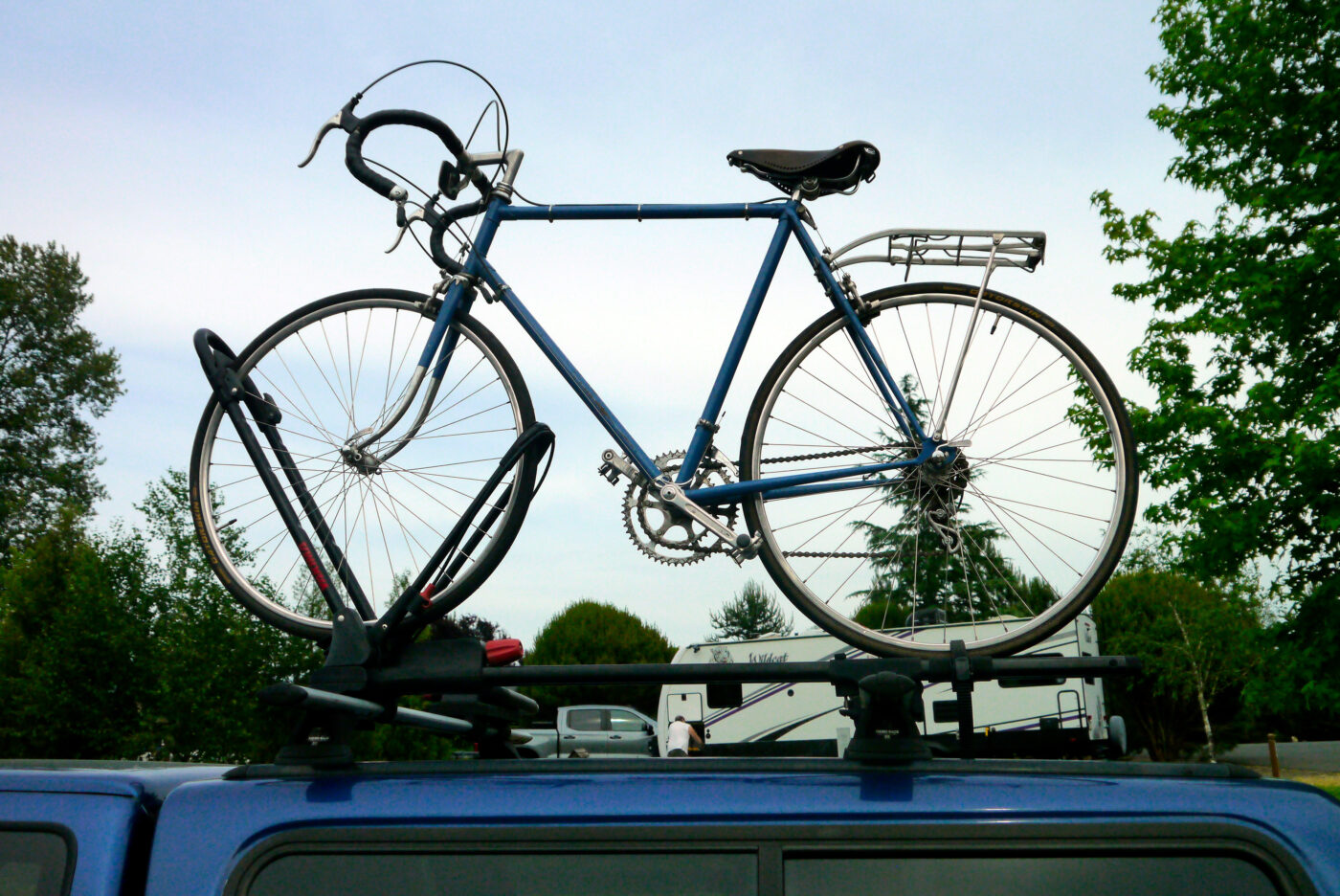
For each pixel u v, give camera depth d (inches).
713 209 135.2
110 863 68.4
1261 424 405.4
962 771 68.1
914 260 130.0
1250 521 390.3
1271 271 412.2
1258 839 63.0
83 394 1672.0
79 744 503.2
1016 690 518.3
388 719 85.8
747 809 65.6
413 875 65.5
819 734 560.1
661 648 1449.3
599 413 130.2
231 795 69.0
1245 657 766.5
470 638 88.1
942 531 122.5
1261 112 440.5
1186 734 876.0
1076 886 62.9
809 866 64.0
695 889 63.9
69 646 499.2
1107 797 65.1
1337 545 394.0
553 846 65.3
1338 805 64.2
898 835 64.4
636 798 66.5
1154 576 808.9
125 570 521.0
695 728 500.4
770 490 126.7
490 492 90.1
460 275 130.4
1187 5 460.4
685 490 128.0
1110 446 119.1
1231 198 446.9
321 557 107.3
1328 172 413.1
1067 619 115.8
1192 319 428.8
